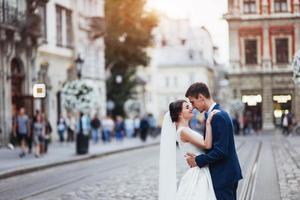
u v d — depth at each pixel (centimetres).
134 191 1602
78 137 3086
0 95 3650
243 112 4047
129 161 2725
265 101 3164
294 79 2431
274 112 3206
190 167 777
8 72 3703
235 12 2955
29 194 1591
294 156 2578
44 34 4272
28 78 3950
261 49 3047
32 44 3947
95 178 1972
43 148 3058
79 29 4925
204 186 760
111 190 1638
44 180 1966
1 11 3562
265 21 2972
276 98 3077
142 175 2033
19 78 3891
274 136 4112
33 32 3859
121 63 6819
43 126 2988
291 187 1580
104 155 3198
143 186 1708
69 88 3197
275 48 3014
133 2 6575
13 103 3838
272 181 1711
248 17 2950
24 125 2916
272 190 1522
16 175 2156
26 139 2964
